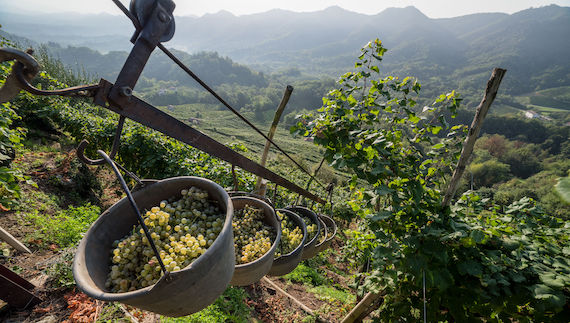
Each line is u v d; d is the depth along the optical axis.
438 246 2.35
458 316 2.37
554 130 94.75
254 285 5.51
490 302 2.25
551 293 1.98
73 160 7.51
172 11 1.16
